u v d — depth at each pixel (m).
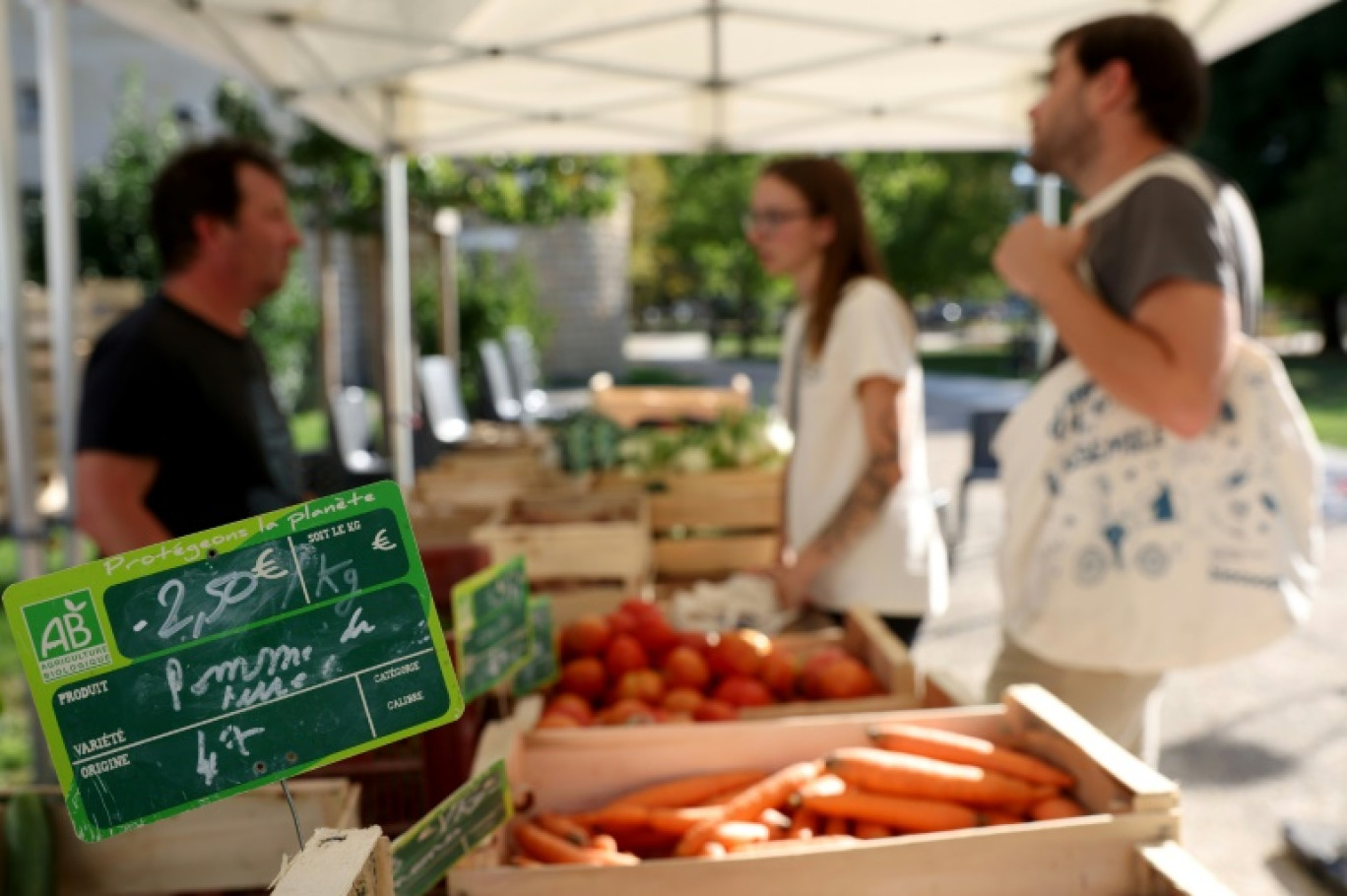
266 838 1.46
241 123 10.98
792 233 2.94
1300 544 2.02
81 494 2.34
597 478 3.92
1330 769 4.20
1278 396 1.98
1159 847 1.49
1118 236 2.03
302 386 15.92
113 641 0.92
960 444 12.64
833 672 2.29
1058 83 2.15
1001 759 1.74
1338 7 27.36
